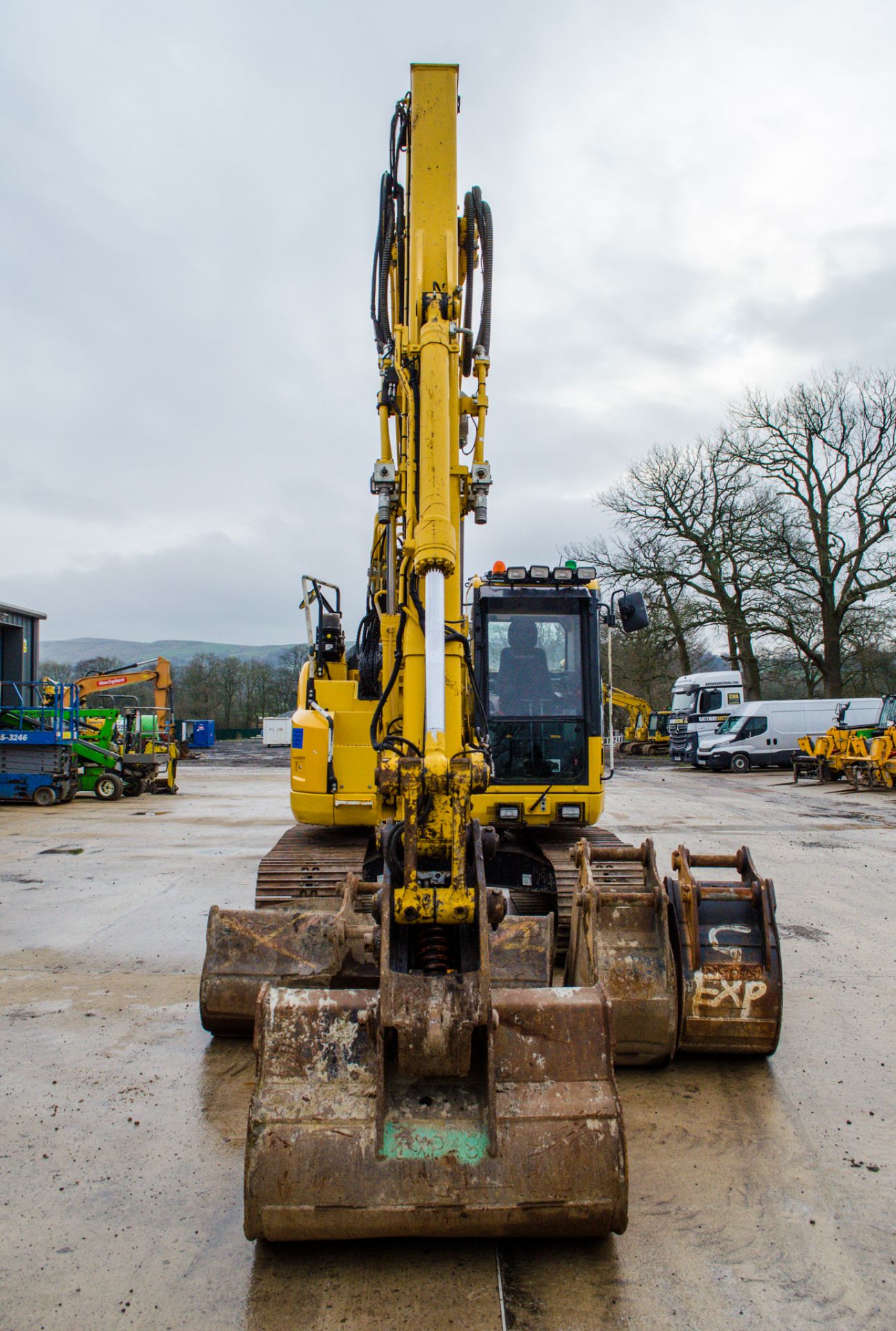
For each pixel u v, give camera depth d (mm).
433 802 3281
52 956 6809
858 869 10555
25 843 12898
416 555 3959
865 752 21719
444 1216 2867
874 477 31672
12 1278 2922
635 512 36406
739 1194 3445
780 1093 4375
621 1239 3145
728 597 35000
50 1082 4488
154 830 14391
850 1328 2691
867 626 32625
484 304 5113
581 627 6875
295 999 3254
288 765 32375
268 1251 3080
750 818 15625
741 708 29625
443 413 4121
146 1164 3676
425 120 4969
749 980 4535
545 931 4945
